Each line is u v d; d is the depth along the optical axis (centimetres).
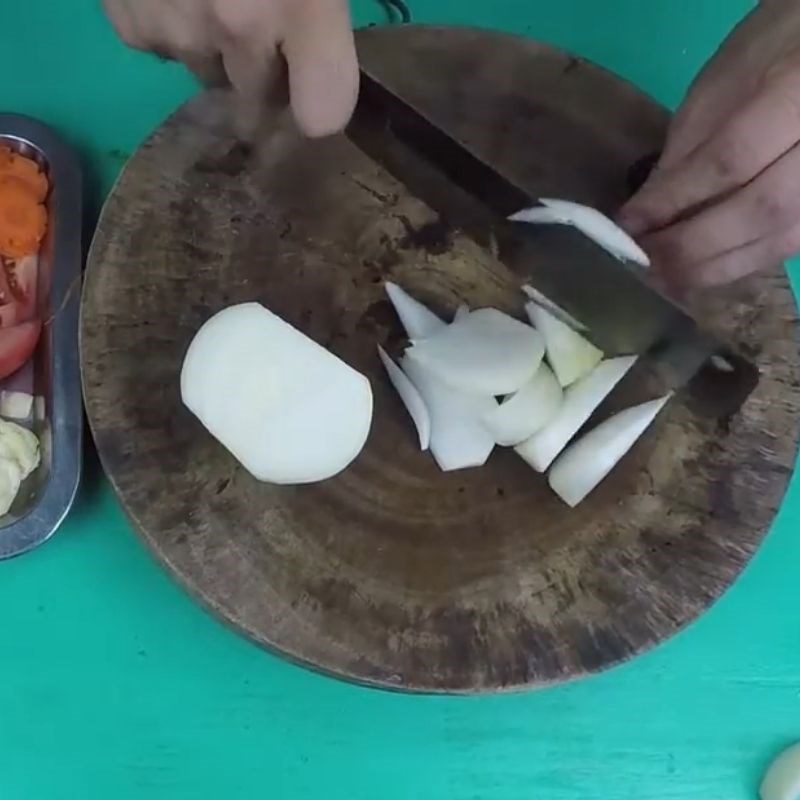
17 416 59
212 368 53
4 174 60
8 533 55
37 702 57
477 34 61
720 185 51
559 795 58
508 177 56
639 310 55
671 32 70
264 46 47
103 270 56
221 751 57
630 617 54
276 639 52
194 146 58
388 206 60
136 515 53
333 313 59
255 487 54
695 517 57
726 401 57
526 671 53
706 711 60
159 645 58
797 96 47
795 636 61
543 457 57
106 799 56
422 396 58
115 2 48
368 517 55
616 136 61
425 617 53
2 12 66
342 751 58
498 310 60
